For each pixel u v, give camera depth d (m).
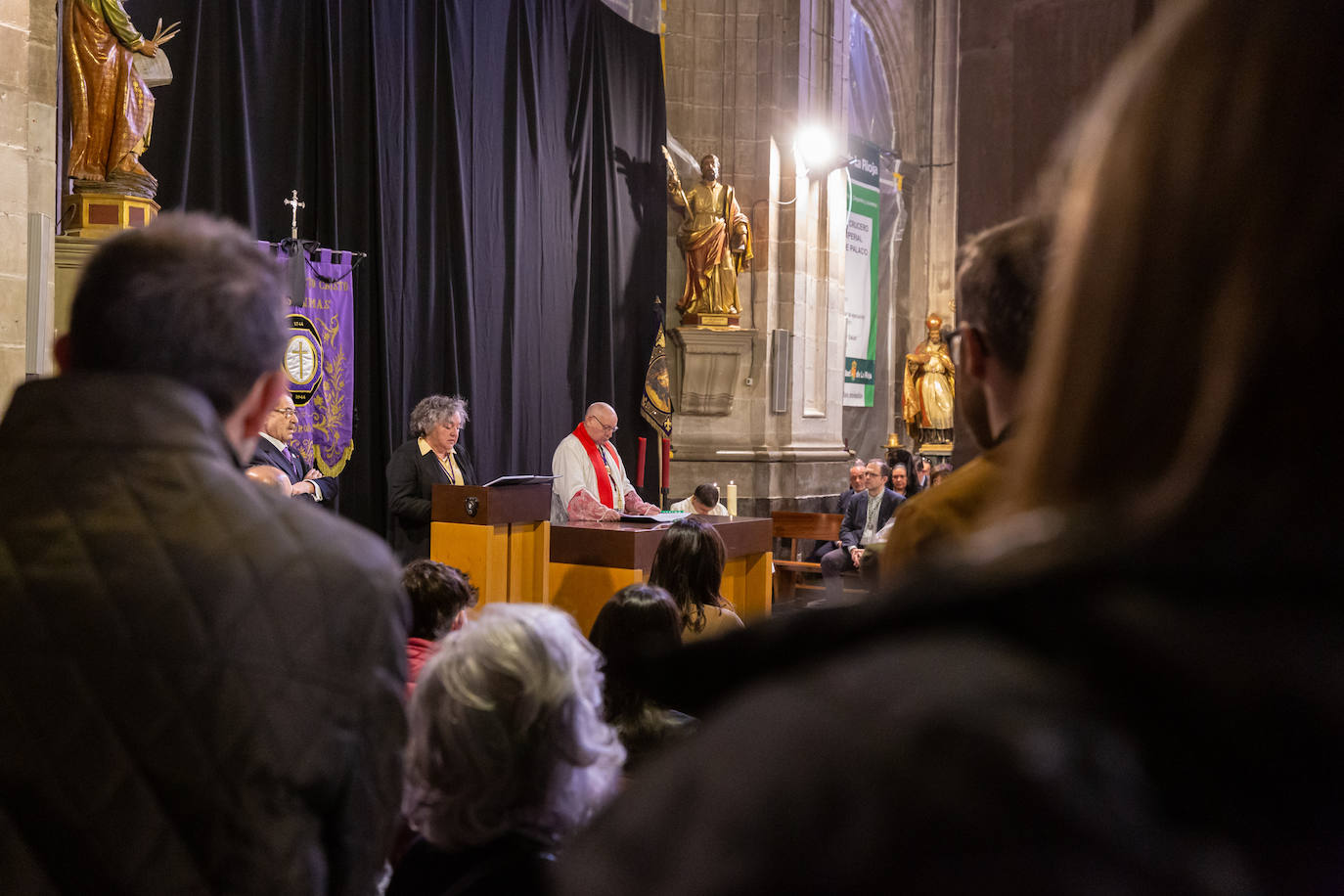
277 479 4.14
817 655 0.35
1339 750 0.28
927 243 14.55
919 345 13.42
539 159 8.53
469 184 7.97
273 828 0.98
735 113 10.64
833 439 11.68
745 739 0.32
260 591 1.03
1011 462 0.39
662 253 9.88
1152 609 0.30
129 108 5.53
